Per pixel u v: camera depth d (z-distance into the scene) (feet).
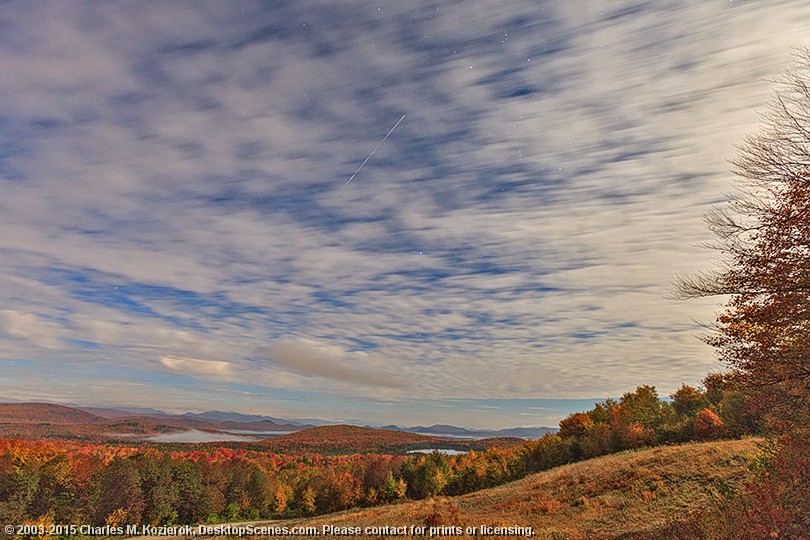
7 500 168.66
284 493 325.21
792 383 48.42
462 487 255.29
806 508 47.03
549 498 109.29
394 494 277.23
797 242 46.98
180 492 246.88
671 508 74.28
